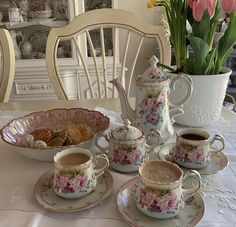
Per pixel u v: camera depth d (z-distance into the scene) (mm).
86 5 2010
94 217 542
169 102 815
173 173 546
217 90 855
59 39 1252
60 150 685
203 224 519
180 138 676
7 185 642
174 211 515
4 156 767
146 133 749
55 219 538
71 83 2047
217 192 605
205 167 673
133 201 568
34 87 2068
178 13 854
